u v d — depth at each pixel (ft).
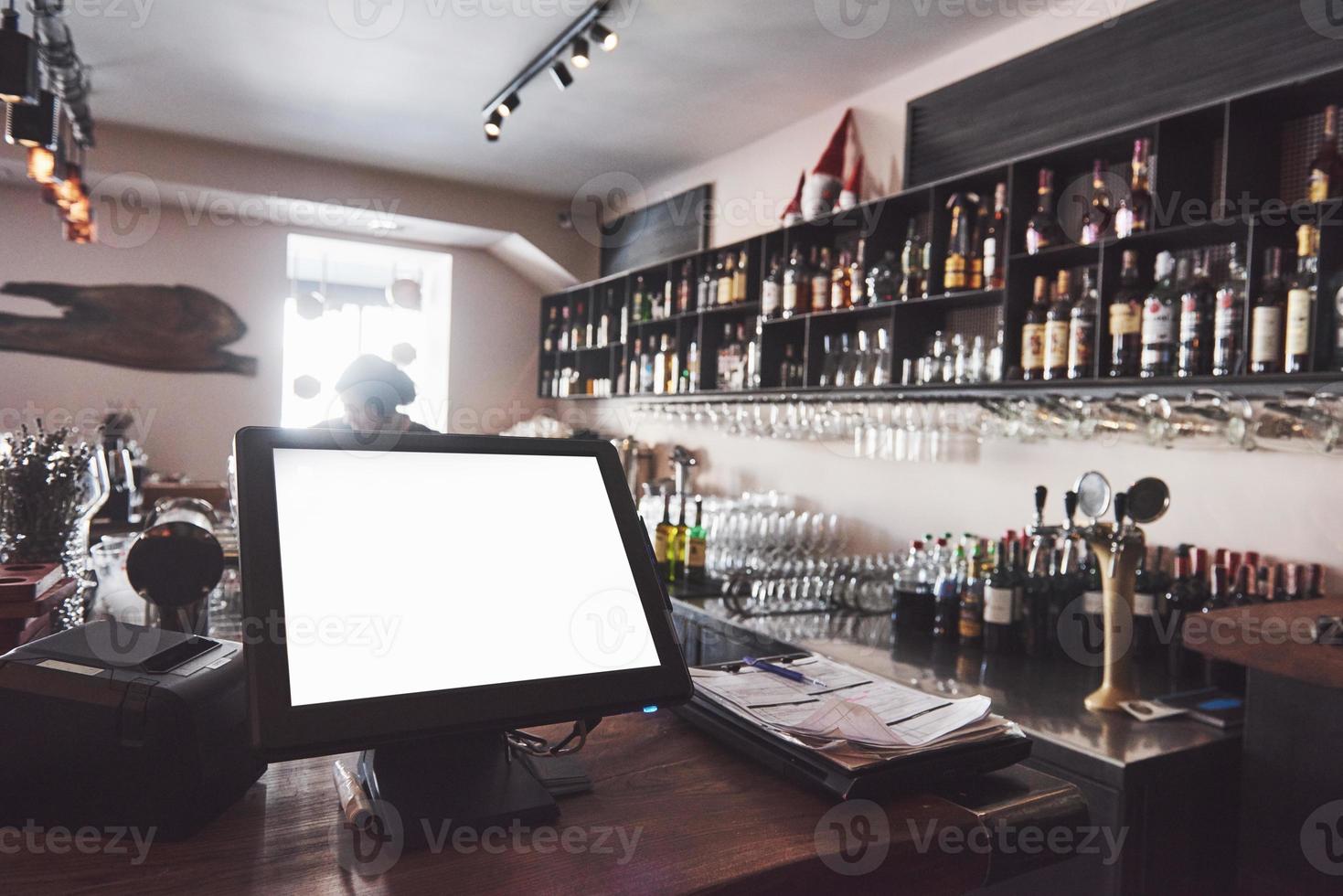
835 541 12.46
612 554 3.13
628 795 2.95
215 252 18.63
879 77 12.39
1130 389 8.67
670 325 17.12
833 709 3.26
